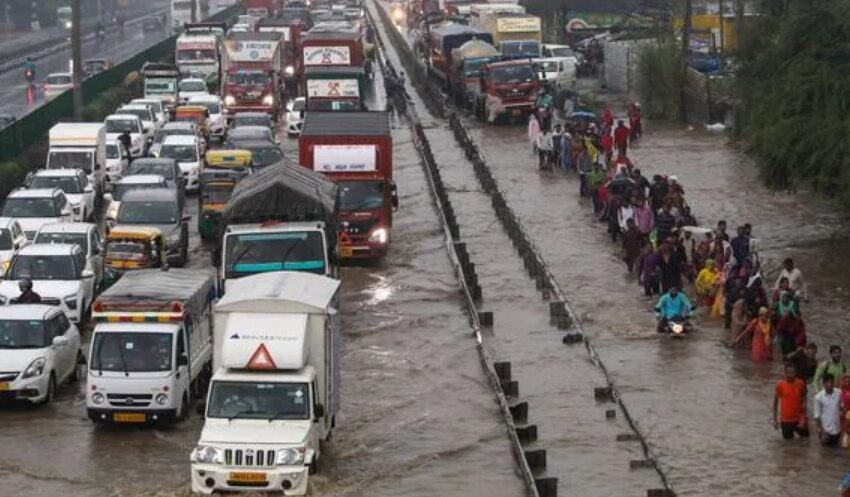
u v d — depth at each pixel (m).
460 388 49.88
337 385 43.44
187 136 93.12
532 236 75.12
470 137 108.19
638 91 119.56
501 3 173.88
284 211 54.09
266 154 87.25
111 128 97.25
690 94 116.06
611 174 79.00
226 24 173.75
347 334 57.22
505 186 90.38
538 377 50.94
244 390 39.50
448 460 42.12
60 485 39.94
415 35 183.25
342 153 69.12
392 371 52.00
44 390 47.34
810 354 46.31
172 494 38.84
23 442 43.81
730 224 75.81
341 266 69.88
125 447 43.25
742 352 53.16
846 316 57.56
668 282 61.16
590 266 68.12
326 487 39.44
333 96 108.00
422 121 123.56
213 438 38.34
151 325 45.25
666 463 41.53
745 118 81.06
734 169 92.50
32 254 58.00
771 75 70.69
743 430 44.31
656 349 53.84
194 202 86.94
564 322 57.41
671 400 47.56
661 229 65.69
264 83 121.44
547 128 102.69
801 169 66.06
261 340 39.78
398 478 40.44
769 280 63.31
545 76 126.38
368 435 44.53
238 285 42.81
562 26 166.62
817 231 73.94
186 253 70.50
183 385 45.47
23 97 141.38
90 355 44.88
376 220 69.62
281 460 38.16
